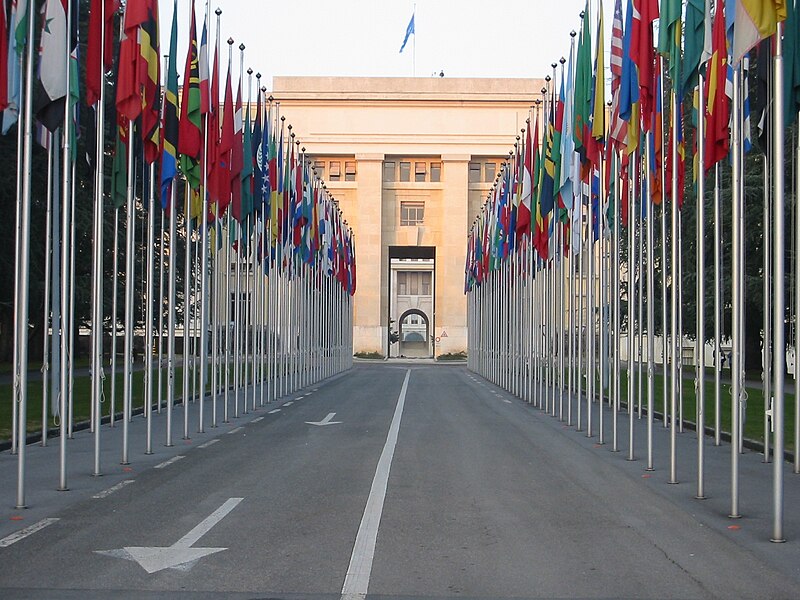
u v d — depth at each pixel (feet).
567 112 81.05
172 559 27.27
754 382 127.34
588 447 60.03
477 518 34.06
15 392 53.93
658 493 40.65
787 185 102.94
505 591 24.09
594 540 30.45
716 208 53.16
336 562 26.99
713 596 23.84
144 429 70.49
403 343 382.42
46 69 46.06
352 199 302.45
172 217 66.85
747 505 37.58
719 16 46.11
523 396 116.16
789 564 27.35
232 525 32.45
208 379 142.92
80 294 131.75
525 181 101.81
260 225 103.86
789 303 106.73
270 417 83.82
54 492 39.78
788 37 43.62
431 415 85.56
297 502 37.24
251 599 23.17
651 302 56.75
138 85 54.75
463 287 296.30
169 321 63.26
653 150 63.16
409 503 37.14
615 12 62.54
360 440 62.49
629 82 58.75
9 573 25.54
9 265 112.27
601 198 71.77
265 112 100.48
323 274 161.48
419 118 301.02
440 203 304.50
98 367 46.01
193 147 67.10
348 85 300.61
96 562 26.89
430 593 23.82
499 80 301.43
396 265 372.79
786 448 56.59
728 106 50.57
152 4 58.95
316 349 153.28
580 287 83.56
